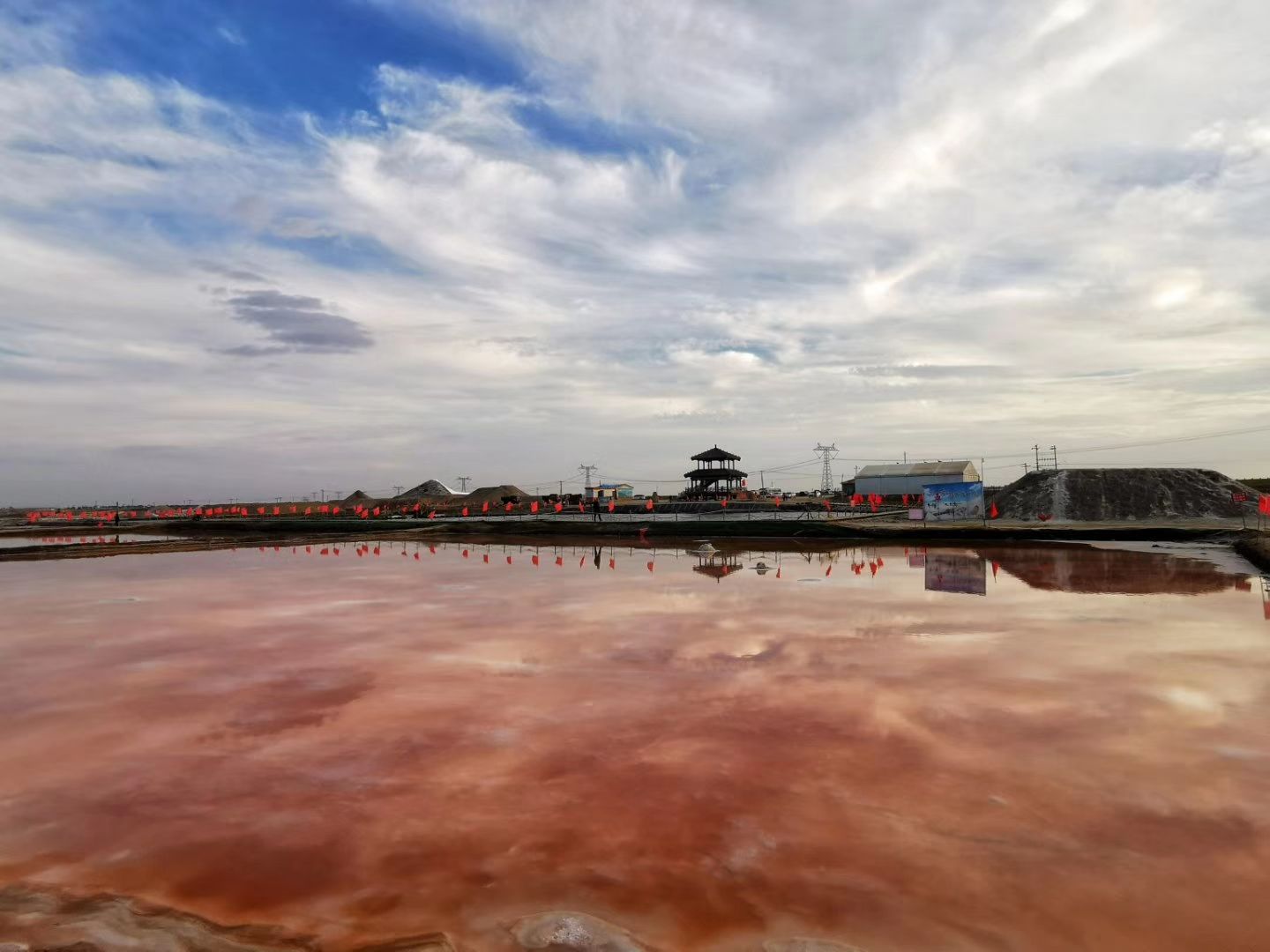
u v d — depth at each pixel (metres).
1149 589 20.84
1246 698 10.24
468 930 5.10
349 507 117.44
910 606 18.39
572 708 10.36
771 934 5.00
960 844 6.21
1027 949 4.81
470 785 7.69
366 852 6.25
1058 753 8.27
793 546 39.56
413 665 13.14
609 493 101.12
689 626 16.30
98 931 5.07
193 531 71.62
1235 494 54.88
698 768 8.03
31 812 7.18
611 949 4.85
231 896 5.59
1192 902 5.30
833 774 7.79
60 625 17.78
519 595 21.84
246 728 9.72
